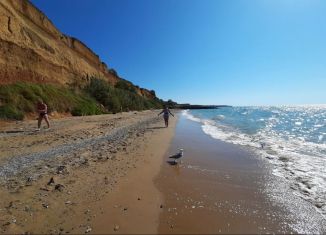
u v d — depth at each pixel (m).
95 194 6.12
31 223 4.73
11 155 9.51
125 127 19.98
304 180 7.59
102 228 4.63
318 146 13.77
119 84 76.12
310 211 5.54
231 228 4.79
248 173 8.32
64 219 4.91
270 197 6.29
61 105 28.53
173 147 12.51
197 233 4.58
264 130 22.92
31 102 23.41
